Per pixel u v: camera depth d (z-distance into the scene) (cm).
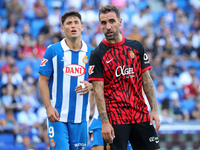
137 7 5847
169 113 3881
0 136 3100
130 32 5269
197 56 5122
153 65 4581
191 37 5256
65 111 1769
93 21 5231
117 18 1387
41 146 3150
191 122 3400
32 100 3747
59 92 1773
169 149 3253
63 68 1777
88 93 1814
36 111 3700
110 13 1374
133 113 1371
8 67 4056
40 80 1748
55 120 1702
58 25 5025
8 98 3700
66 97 1773
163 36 5203
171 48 4984
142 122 1380
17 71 4016
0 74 4038
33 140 3181
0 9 5253
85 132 1820
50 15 5250
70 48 1805
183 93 4447
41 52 4650
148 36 5150
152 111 1402
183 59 4975
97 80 1386
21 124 3391
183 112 4012
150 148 1384
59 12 5209
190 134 3303
